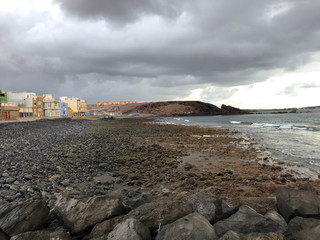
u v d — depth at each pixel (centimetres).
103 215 364
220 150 1588
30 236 307
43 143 1761
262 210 417
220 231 334
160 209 369
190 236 291
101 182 809
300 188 438
